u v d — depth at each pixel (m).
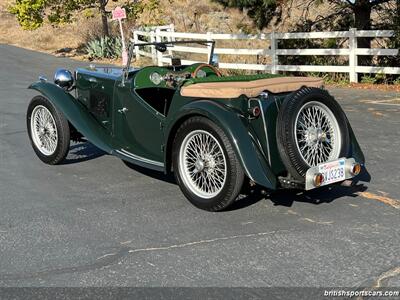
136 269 4.20
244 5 15.59
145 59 20.11
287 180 5.06
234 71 17.83
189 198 5.45
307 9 17.64
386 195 5.80
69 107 6.76
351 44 14.62
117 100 6.43
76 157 7.53
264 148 5.11
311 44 16.75
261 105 5.07
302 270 4.13
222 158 5.17
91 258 4.40
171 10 27.83
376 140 8.20
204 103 5.19
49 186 6.27
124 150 6.44
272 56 16.53
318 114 5.20
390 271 4.09
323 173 4.99
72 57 22.61
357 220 5.12
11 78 16.22
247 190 5.78
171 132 5.52
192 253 4.46
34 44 27.22
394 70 14.00
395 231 4.84
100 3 23.36
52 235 4.86
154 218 5.24
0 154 7.70
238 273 4.10
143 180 6.48
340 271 4.10
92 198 5.85
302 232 4.85
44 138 7.16
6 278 4.07
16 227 5.05
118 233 4.89
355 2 15.87
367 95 12.59
